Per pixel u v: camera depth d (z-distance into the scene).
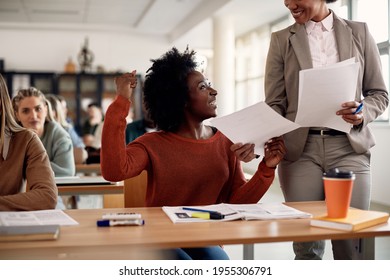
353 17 6.41
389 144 5.36
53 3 9.34
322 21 2.03
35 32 11.63
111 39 12.03
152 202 1.69
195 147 1.69
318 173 2.02
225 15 8.84
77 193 2.64
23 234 1.10
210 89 1.71
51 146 3.18
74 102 11.46
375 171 5.63
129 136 3.97
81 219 1.35
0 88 1.67
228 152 1.76
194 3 9.17
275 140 1.69
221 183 1.72
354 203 1.98
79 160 4.15
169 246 1.10
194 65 1.75
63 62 11.77
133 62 12.20
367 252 1.30
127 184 2.15
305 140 1.99
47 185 1.62
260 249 3.57
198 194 1.70
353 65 1.62
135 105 11.58
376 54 2.05
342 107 1.71
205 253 1.60
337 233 1.19
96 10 9.97
